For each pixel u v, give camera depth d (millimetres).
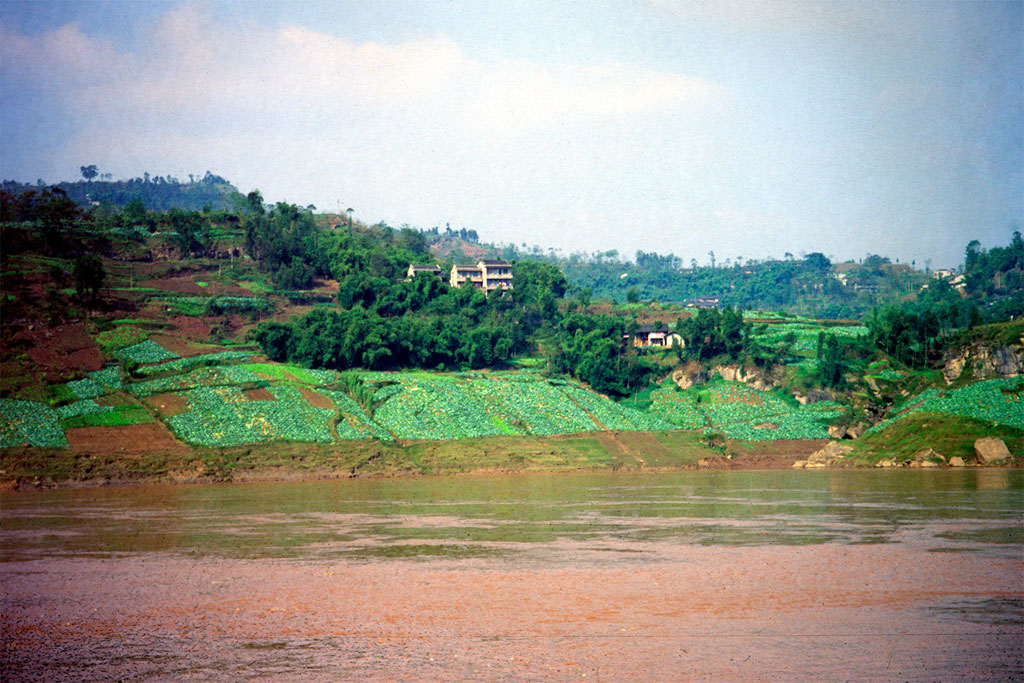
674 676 37000
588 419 173000
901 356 198125
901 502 92250
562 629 44438
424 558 63500
